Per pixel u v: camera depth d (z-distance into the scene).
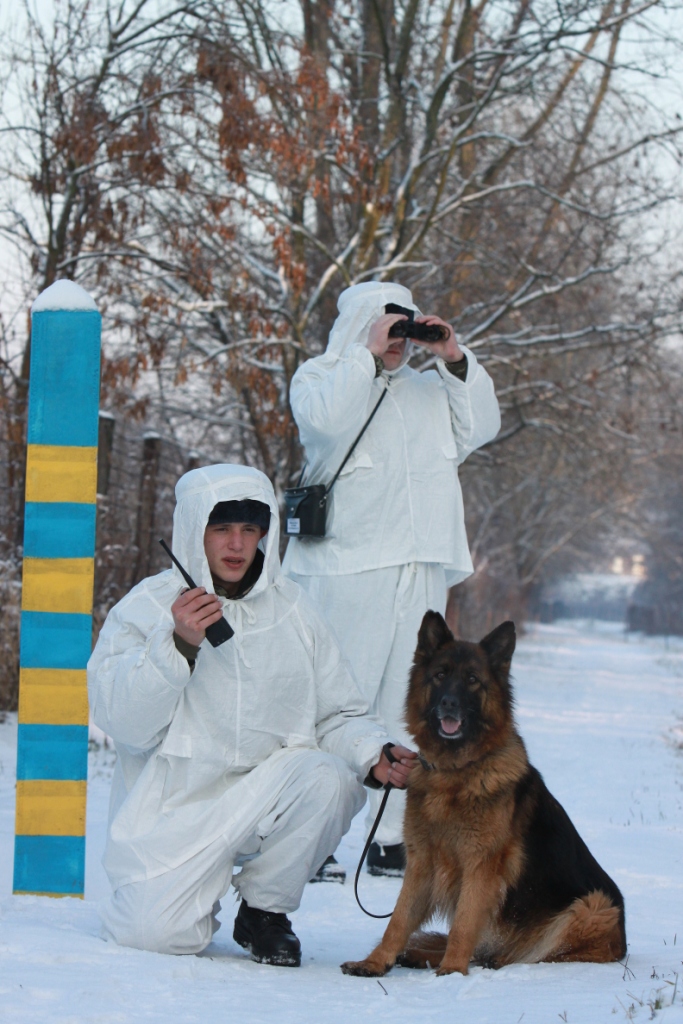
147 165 12.41
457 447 6.11
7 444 11.78
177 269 13.80
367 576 5.78
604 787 9.23
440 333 5.82
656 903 5.27
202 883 3.98
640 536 53.31
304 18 17.00
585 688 20.78
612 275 18.70
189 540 4.18
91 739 10.05
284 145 12.54
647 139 16.30
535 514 38.41
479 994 3.47
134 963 3.63
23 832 4.83
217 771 4.15
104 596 12.44
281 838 4.13
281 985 3.61
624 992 3.35
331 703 4.48
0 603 10.74
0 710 10.74
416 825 4.20
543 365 19.75
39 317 4.93
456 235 19.03
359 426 5.84
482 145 18.42
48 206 12.91
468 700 4.12
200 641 3.90
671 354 20.30
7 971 3.38
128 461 17.20
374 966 3.97
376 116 17.34
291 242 14.82
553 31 15.62
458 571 6.04
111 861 4.06
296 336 14.41
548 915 4.14
